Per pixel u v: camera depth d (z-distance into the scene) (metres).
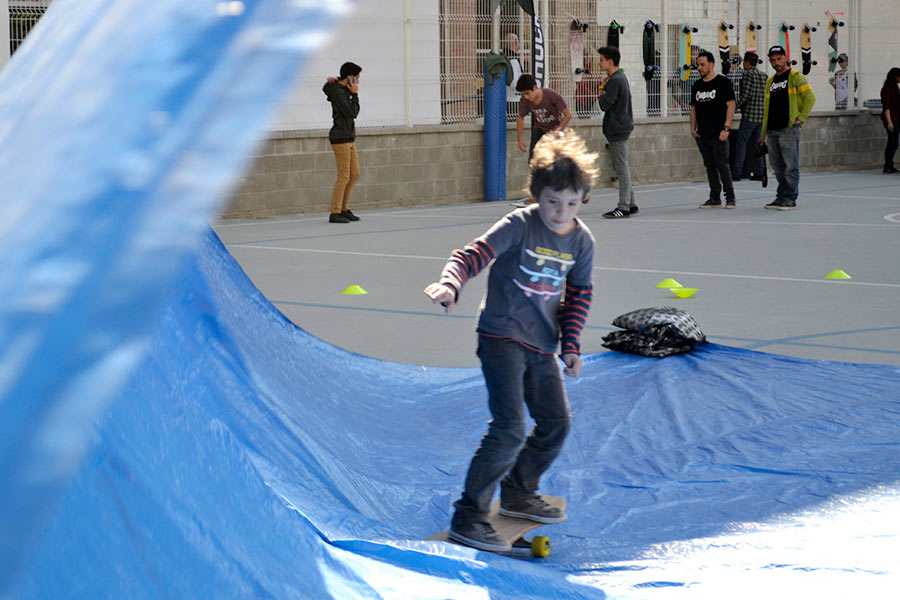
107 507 1.99
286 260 10.63
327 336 6.96
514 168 18.62
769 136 14.92
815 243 11.33
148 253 0.51
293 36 0.63
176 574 2.09
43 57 0.91
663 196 17.72
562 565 3.21
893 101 22.66
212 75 0.63
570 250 3.20
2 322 0.49
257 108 0.58
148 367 2.61
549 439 3.36
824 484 4.02
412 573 2.83
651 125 20.38
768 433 4.71
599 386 5.54
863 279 8.95
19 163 0.66
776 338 6.73
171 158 0.57
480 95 17.97
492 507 3.58
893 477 4.09
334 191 14.41
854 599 2.93
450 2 17.28
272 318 5.48
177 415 2.58
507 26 17.94
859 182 20.48
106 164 0.59
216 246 5.47
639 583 3.05
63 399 0.46
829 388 5.42
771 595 2.96
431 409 5.20
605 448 4.55
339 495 3.49
